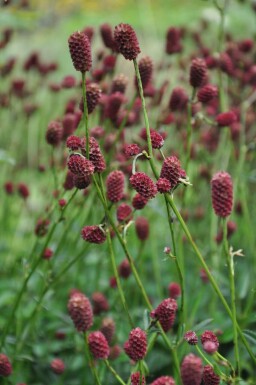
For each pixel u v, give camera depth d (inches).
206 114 38.0
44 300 31.5
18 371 30.4
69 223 29.2
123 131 31.6
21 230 41.2
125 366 30.7
